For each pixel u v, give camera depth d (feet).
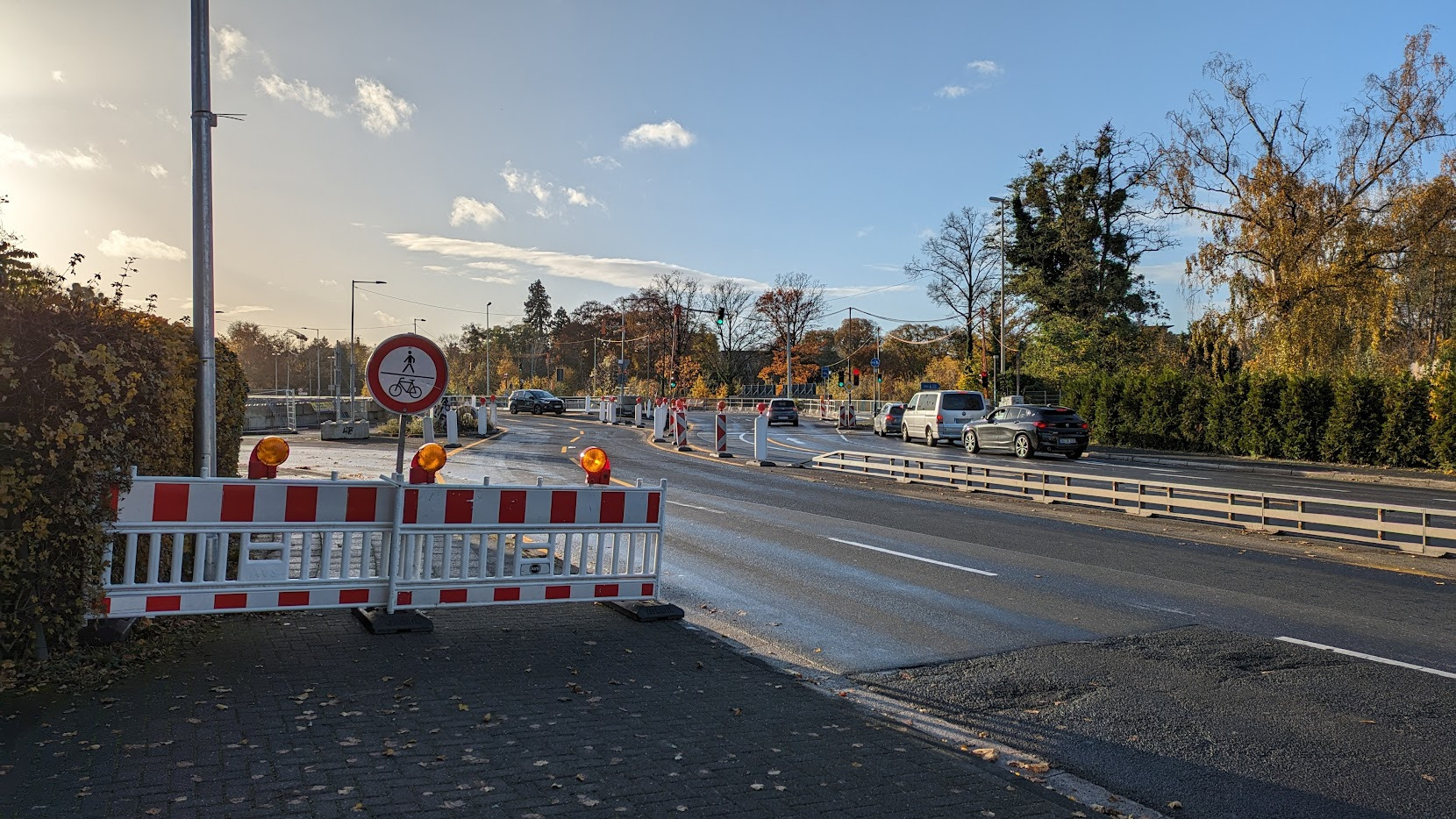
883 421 136.56
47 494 16.94
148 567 19.51
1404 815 14.21
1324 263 108.78
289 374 364.17
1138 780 15.49
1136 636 25.03
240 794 12.41
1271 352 112.06
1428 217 102.53
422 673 18.78
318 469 64.75
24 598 17.17
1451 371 81.92
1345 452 90.89
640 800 13.03
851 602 28.94
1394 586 31.58
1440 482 70.79
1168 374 114.73
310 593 21.16
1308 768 16.03
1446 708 19.22
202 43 23.67
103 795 12.16
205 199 23.85
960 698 19.89
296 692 16.98
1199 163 118.11
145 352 19.81
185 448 24.09
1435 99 103.09
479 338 451.12
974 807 13.60
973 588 31.17
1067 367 157.79
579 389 362.12
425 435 99.50
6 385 16.30
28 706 15.47
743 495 57.67
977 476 60.95
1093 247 173.37
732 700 18.28
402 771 13.52
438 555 23.48
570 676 19.24
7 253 17.29
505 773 13.67
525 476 66.23
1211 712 18.97
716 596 29.66
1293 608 28.27
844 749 15.80
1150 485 49.67
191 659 18.84
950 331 230.89
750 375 340.59
